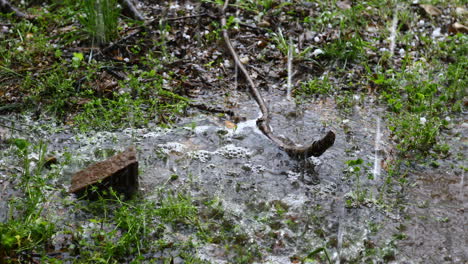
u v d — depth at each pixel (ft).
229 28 19.54
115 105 15.23
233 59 17.84
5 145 13.57
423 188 12.42
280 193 12.18
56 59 17.37
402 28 20.48
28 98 15.35
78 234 10.60
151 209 11.25
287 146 13.62
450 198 12.11
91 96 15.71
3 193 11.78
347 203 11.78
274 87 16.88
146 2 21.62
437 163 13.28
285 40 19.22
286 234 10.91
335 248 10.57
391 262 10.25
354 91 16.69
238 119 15.14
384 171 12.98
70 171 12.68
